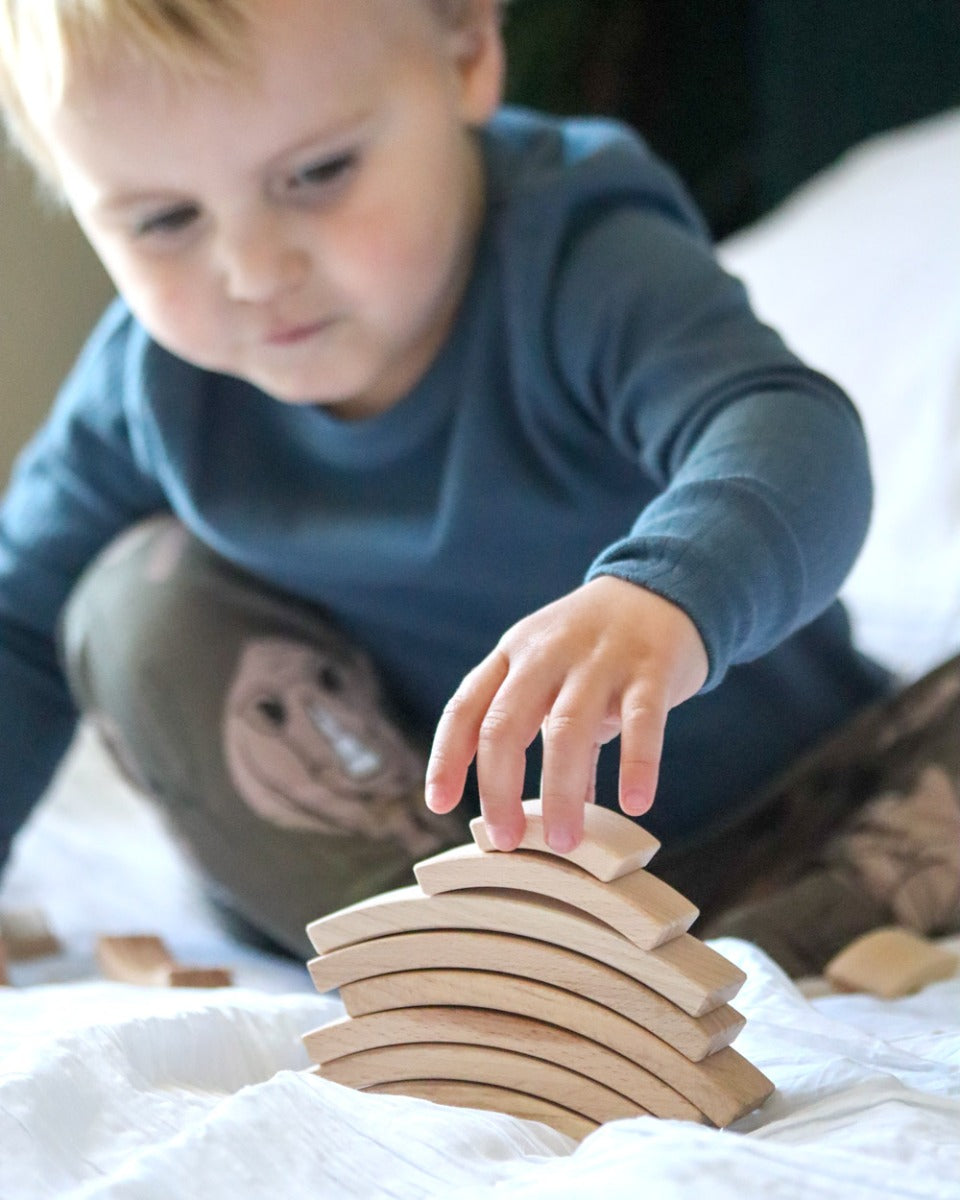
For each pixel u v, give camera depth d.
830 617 1.04
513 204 0.94
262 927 0.93
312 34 0.78
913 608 1.21
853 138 2.05
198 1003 0.59
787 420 0.74
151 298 0.87
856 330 1.52
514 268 0.93
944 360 1.42
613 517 0.97
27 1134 0.46
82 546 1.15
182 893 1.06
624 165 0.97
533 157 0.99
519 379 0.94
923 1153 0.43
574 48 2.05
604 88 2.07
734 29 2.08
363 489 1.01
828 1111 0.47
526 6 2.02
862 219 1.69
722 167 2.12
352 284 0.85
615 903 0.49
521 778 0.52
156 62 0.77
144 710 0.96
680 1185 0.39
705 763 1.01
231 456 1.05
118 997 0.64
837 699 1.06
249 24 0.77
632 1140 0.44
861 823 0.88
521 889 0.51
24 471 1.19
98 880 1.08
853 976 0.70
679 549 0.62
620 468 0.96
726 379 0.80
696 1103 0.48
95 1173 0.45
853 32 2.02
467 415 0.96
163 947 0.82
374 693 1.03
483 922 0.51
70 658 1.03
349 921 0.54
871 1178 0.41
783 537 0.65
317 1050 0.55
